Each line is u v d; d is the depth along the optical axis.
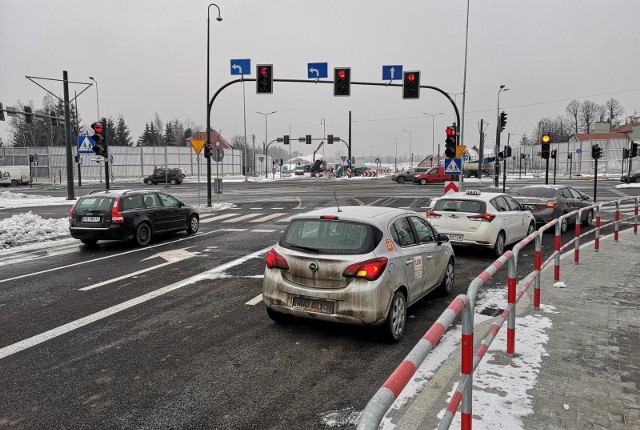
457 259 10.65
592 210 17.11
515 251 4.75
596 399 3.90
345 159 77.12
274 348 5.45
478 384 4.18
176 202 14.66
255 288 8.21
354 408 4.06
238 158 80.12
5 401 4.23
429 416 3.69
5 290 8.20
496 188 37.78
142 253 11.77
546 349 4.97
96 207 12.45
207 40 23.83
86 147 24.08
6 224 15.21
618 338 5.28
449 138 20.14
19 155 60.59
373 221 5.72
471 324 2.89
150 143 117.69
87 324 6.36
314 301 5.50
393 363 5.01
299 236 5.86
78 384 4.55
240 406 4.11
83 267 10.12
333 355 5.23
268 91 21.83
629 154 42.06
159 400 4.23
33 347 5.53
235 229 16.33
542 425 3.50
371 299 5.28
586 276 8.26
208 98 24.12
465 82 31.23
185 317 6.62
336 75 22.27
